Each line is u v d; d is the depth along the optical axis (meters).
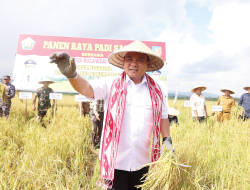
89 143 5.35
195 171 2.92
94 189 3.00
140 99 1.84
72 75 1.40
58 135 4.42
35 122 6.58
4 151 3.69
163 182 1.80
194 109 7.90
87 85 1.62
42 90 7.30
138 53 1.80
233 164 3.32
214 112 8.52
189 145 3.85
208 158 3.48
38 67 11.38
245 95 8.09
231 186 2.87
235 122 6.70
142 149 1.85
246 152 3.68
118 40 11.86
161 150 1.97
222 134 5.36
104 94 1.88
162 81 11.32
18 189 2.57
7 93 7.62
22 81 11.19
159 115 1.93
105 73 11.63
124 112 1.79
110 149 1.76
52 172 2.96
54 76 11.47
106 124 1.81
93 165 4.24
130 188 1.98
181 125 6.57
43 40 11.59
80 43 11.69
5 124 5.51
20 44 11.42
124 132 1.80
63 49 11.57
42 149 3.54
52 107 7.73
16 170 3.02
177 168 1.89
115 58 2.13
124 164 1.80
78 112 9.42
